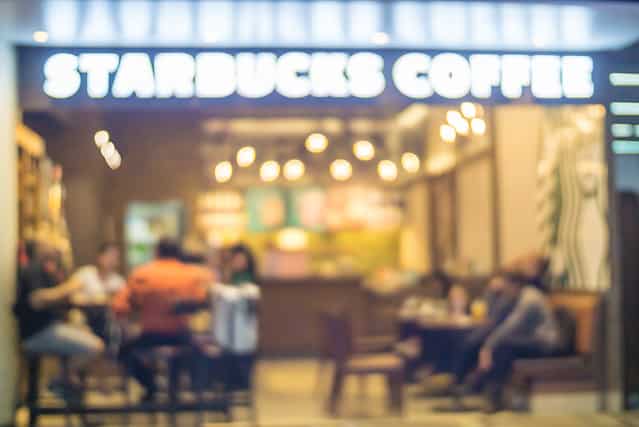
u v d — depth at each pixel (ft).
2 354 28.81
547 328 32.60
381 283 52.13
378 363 32.63
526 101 29.30
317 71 28.60
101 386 35.86
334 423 30.89
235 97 28.40
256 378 39.19
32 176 35.32
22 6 23.97
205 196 55.88
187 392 35.42
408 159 49.26
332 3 23.88
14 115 28.58
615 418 30.81
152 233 50.93
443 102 28.96
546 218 37.76
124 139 51.19
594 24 26.32
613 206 32.12
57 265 31.19
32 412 29.60
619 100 29.66
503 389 33.65
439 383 38.73
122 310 30.25
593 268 33.58
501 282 36.88
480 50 29.19
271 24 26.00
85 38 27.63
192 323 37.60
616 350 32.24
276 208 58.08
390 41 28.22
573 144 34.83
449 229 50.57
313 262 59.36
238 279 34.60
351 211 59.06
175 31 26.78
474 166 46.29
